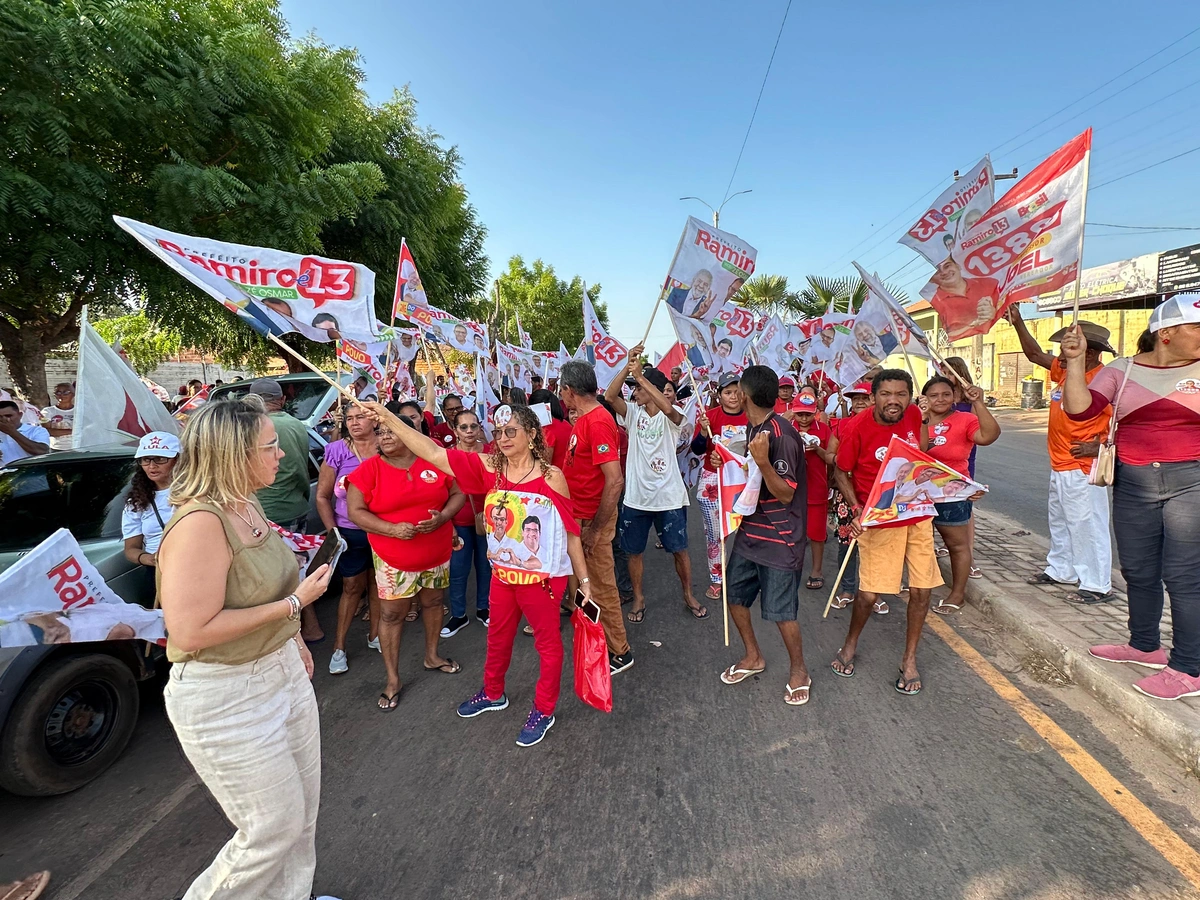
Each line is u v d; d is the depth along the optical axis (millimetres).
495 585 3342
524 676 4059
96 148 7062
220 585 1755
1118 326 21312
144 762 3258
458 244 17031
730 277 4750
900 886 2273
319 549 2824
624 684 3898
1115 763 2920
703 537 7512
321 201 8477
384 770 3084
